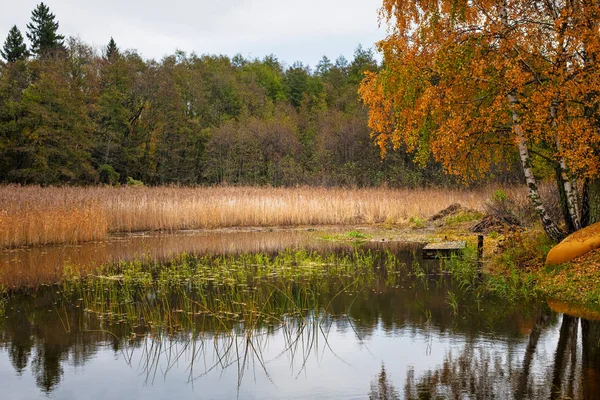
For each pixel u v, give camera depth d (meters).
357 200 26.17
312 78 87.69
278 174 48.31
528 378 5.83
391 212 25.22
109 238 19.28
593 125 10.26
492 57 10.98
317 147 51.78
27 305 9.28
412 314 8.57
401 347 6.98
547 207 15.35
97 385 5.86
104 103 52.22
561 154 10.15
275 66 96.62
